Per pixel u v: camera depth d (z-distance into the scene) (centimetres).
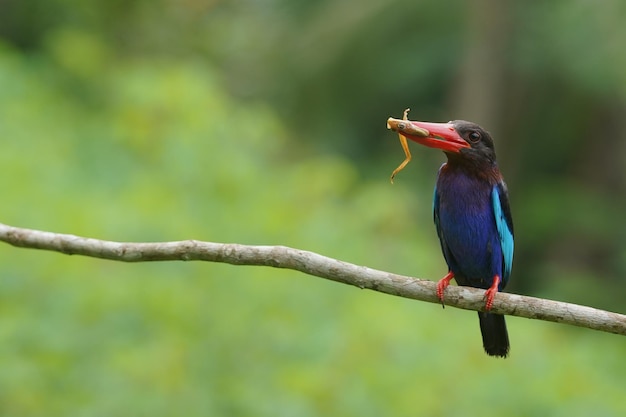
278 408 1099
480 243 837
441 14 2433
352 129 2519
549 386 1223
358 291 1305
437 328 1302
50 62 1831
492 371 1242
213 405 1098
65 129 1512
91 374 1093
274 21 2612
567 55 2256
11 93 1542
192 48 2292
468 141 823
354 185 1908
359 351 1189
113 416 1059
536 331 1360
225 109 1537
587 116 2547
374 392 1147
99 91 1806
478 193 831
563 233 2506
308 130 2464
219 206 1330
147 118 1463
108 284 1159
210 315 1191
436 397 1172
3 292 1138
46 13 2139
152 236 1209
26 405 1052
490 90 2370
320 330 1209
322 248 1327
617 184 2605
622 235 2492
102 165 1422
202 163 1376
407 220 1576
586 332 1775
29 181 1280
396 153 2464
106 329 1132
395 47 2456
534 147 2609
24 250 1180
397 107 2533
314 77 2444
